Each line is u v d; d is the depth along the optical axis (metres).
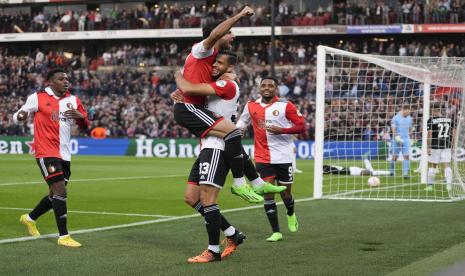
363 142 20.88
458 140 14.02
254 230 8.95
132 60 42.06
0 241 7.95
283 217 10.26
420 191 15.15
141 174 20.52
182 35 41.28
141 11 42.72
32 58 45.69
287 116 8.26
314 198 13.32
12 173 20.41
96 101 38.16
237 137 6.59
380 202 12.59
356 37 41.34
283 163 8.39
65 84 7.86
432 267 5.99
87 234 8.52
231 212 10.89
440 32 36.97
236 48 41.50
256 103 8.48
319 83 13.06
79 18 43.22
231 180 18.08
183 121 6.66
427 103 16.58
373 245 7.61
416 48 37.97
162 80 39.06
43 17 44.62
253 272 6.10
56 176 7.67
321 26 38.72
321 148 13.30
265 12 40.12
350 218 10.15
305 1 42.22
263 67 39.50
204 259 6.62
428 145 15.03
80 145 34.97
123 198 13.45
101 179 18.44
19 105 38.53
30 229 8.28
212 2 44.03
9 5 46.31
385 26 37.59
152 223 9.60
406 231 8.70
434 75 14.03
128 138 34.03
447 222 9.62
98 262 6.63
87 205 12.19
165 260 6.75
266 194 7.46
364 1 40.53
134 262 6.64
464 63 13.36
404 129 18.66
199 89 6.44
